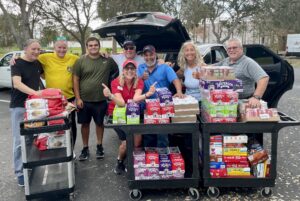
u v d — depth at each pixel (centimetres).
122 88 364
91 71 428
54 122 327
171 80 383
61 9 1898
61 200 343
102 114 442
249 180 333
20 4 1456
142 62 438
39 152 342
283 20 3403
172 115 326
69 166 332
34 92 340
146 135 390
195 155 330
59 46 410
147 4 2105
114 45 1390
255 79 355
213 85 328
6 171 420
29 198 326
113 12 2023
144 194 349
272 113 321
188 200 335
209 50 629
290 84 589
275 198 335
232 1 2989
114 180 388
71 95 432
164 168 335
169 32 436
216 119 326
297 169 407
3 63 1041
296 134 565
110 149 501
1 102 909
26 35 1479
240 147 332
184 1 2872
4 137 574
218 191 338
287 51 3203
